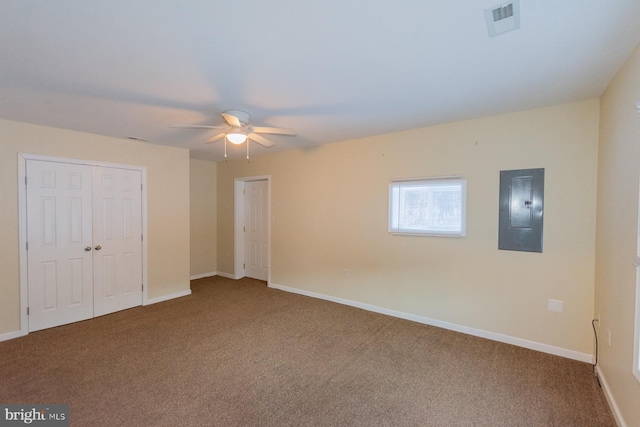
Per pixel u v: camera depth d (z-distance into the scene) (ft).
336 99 8.45
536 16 4.84
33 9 4.58
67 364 8.40
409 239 11.80
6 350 9.24
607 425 6.12
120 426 5.99
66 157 11.41
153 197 14.03
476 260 10.29
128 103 8.59
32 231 10.69
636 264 5.15
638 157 5.33
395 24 5.05
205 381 7.59
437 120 10.43
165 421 6.15
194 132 11.80
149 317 12.16
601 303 7.68
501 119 9.75
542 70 6.70
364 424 6.13
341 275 13.92
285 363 8.52
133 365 8.36
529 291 9.38
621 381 6.02
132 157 13.26
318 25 5.06
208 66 6.51
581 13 4.75
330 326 11.21
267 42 5.58
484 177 10.08
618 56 6.03
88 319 11.95
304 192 15.21
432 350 9.30
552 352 9.03
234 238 18.81
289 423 6.14
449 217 10.82
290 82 7.32
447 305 10.94
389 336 10.32
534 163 9.22
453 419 6.29
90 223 12.07
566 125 8.74
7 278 10.17
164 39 5.47
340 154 13.80
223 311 12.90
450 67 6.59
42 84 7.34
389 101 8.61
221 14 4.75
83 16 4.77
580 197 8.57
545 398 6.96
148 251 13.88
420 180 11.34
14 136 10.30
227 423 6.11
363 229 13.12
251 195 18.71
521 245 9.46
